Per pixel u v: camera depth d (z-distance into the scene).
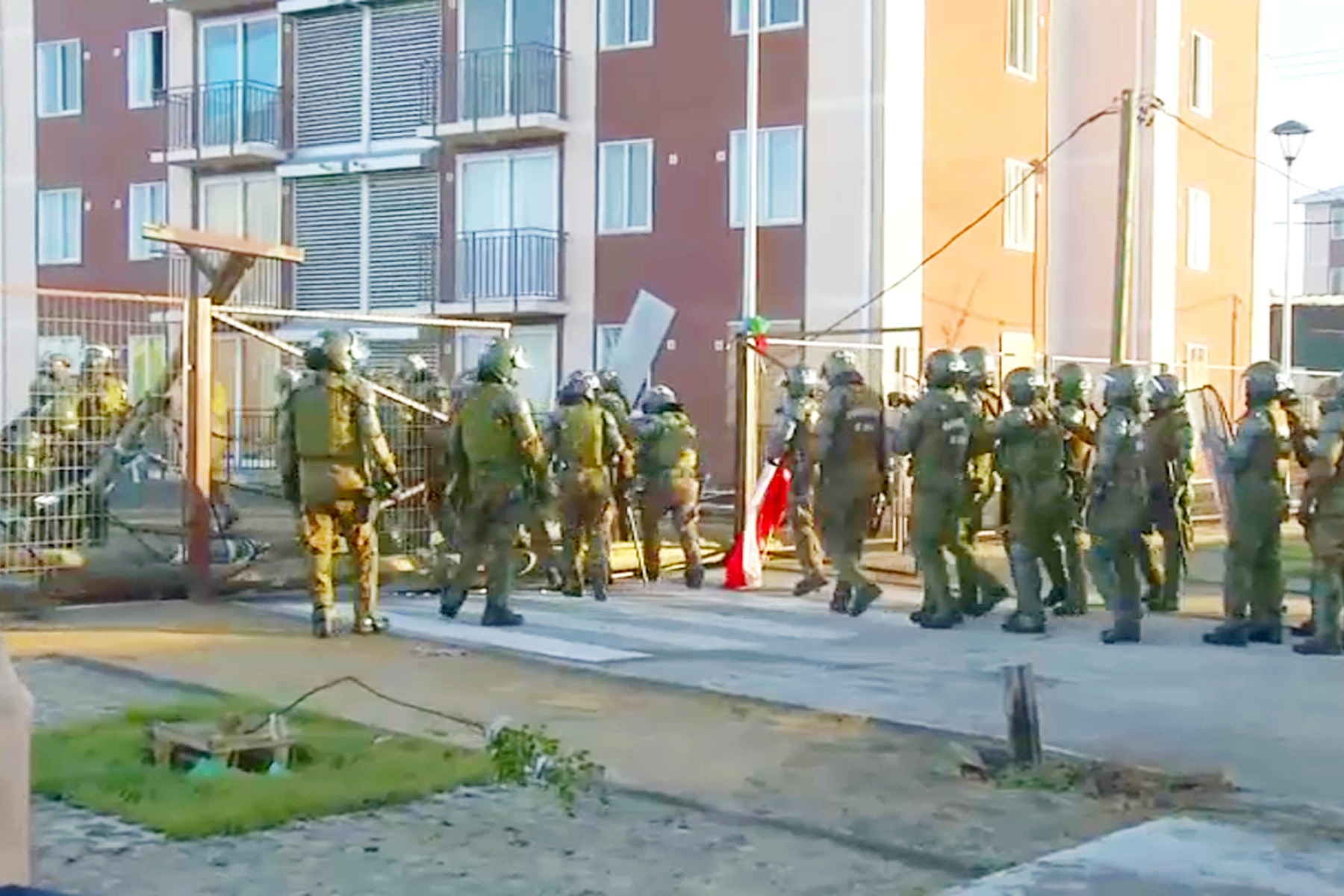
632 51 27.06
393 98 29.95
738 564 15.30
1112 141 29.36
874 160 24.94
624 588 15.23
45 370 13.25
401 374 15.41
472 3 28.89
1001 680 10.10
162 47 32.78
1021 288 28.47
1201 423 18.14
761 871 5.94
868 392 13.52
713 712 9.02
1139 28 29.16
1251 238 33.50
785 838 6.43
